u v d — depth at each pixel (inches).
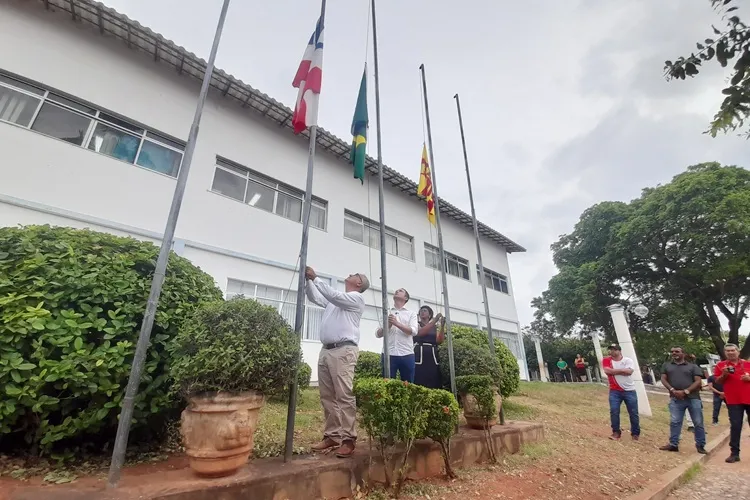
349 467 128.0
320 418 225.5
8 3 315.0
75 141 328.5
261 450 148.2
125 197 339.6
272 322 121.8
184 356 110.1
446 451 150.6
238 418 105.8
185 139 393.1
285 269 441.7
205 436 104.2
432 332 218.5
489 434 183.6
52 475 111.9
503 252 885.8
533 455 194.7
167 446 144.9
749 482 191.0
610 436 273.6
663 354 851.4
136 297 129.8
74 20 342.6
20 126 299.3
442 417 146.6
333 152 529.7
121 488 96.9
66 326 114.9
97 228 318.0
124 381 120.0
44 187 299.4
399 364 184.9
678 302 786.8
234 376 106.1
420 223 669.9
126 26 346.0
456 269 729.0
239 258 404.5
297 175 489.1
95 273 126.0
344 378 139.8
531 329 1508.4
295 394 128.8
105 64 354.9
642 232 751.1
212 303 124.0
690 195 694.5
